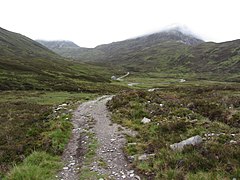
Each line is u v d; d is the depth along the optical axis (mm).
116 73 198250
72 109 29875
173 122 16719
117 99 29734
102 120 22188
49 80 79688
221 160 10188
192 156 10789
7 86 63125
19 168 10953
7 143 16234
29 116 26594
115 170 11094
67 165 12047
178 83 139250
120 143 14977
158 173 9984
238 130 14984
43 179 10273
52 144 14820
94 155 13141
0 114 30328
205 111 20359
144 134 16234
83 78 108125
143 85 115938
